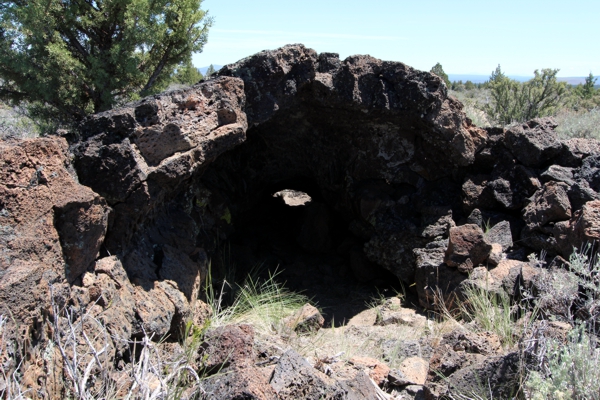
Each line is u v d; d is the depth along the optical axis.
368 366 3.23
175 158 3.52
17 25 8.39
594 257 3.75
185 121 3.66
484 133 5.29
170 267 3.69
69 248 2.79
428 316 4.60
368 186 5.61
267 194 7.41
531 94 11.11
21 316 2.27
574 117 10.66
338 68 4.77
